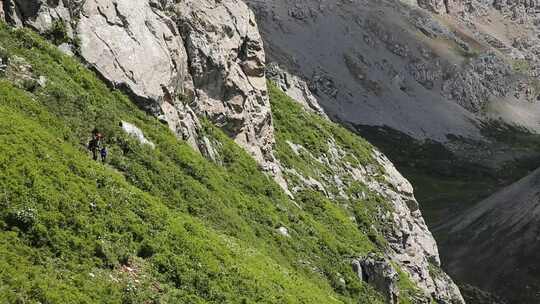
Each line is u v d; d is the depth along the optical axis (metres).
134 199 31.94
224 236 37.25
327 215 62.22
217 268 30.55
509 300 140.62
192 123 50.75
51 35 42.53
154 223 31.05
